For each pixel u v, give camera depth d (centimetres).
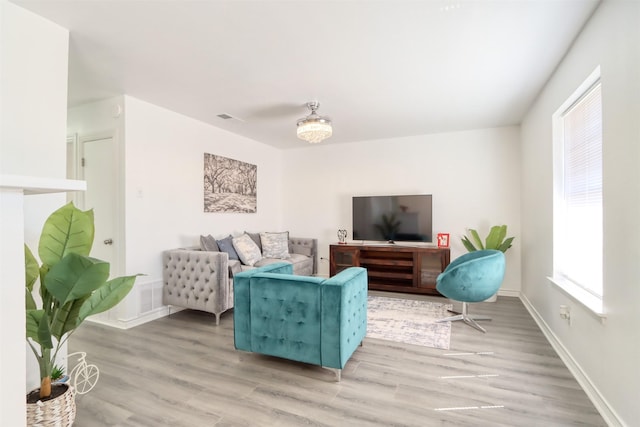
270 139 509
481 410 180
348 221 537
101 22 198
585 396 194
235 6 182
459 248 465
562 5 182
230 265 357
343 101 338
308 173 567
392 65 256
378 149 515
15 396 77
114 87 298
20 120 189
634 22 147
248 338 241
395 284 462
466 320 324
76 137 347
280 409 183
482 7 184
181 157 380
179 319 346
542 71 268
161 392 201
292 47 228
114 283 170
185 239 385
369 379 215
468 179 461
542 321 307
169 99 330
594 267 215
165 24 200
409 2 179
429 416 175
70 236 160
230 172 460
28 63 191
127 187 319
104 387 207
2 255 76
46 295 157
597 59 185
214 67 258
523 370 226
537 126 329
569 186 260
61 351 213
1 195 76
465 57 244
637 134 145
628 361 152
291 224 580
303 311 221
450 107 359
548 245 289
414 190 492
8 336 76
